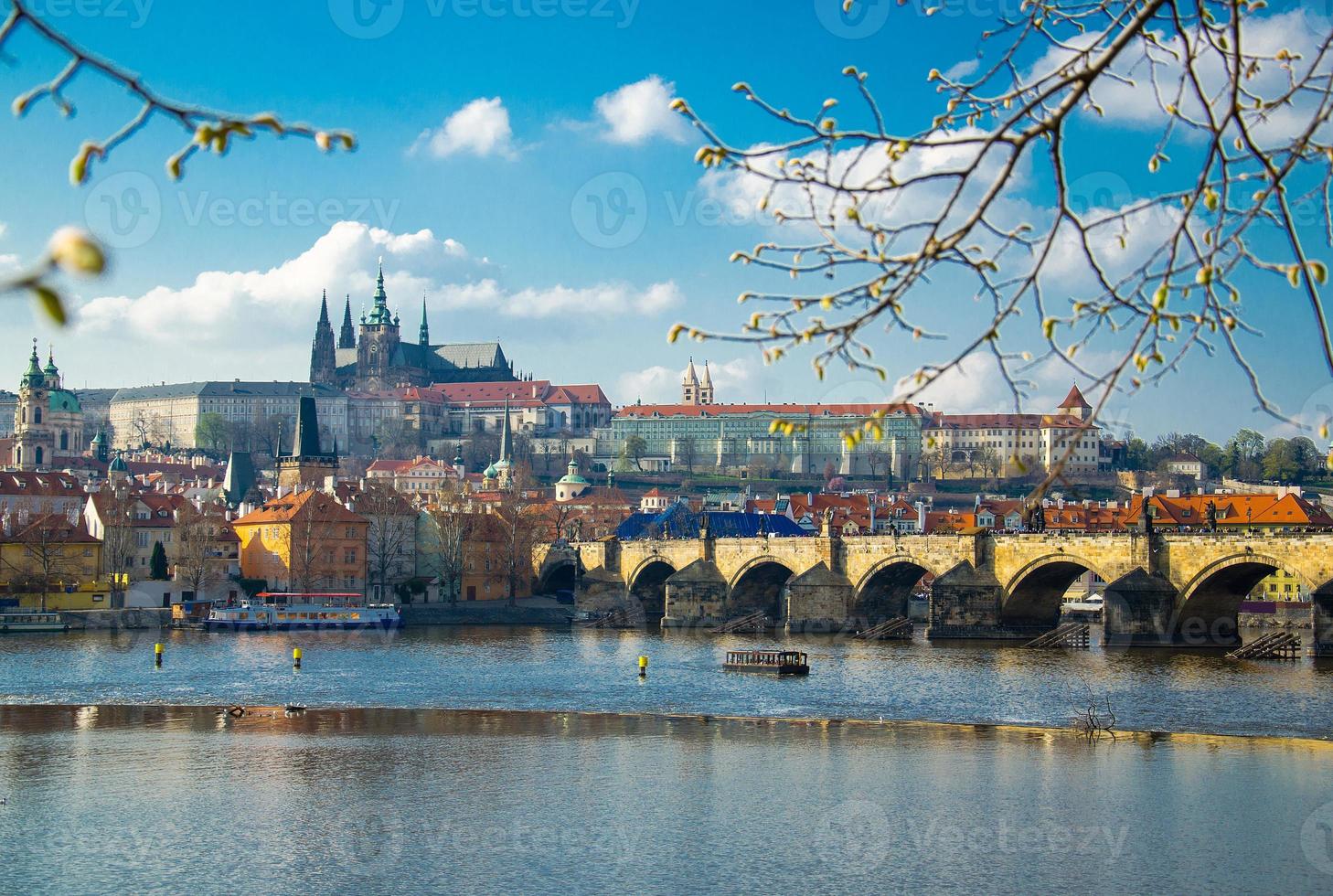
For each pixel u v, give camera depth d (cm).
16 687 16150
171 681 16775
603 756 11725
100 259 1193
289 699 15338
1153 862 8400
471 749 12081
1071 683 16575
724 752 11925
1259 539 19600
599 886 7919
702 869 8256
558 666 19100
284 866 8319
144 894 7788
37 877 8106
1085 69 1812
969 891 7850
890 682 16975
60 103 1472
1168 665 18588
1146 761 11431
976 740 12581
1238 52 1770
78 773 10875
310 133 1656
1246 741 12362
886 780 10706
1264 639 19275
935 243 1881
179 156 1609
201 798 10056
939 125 2025
